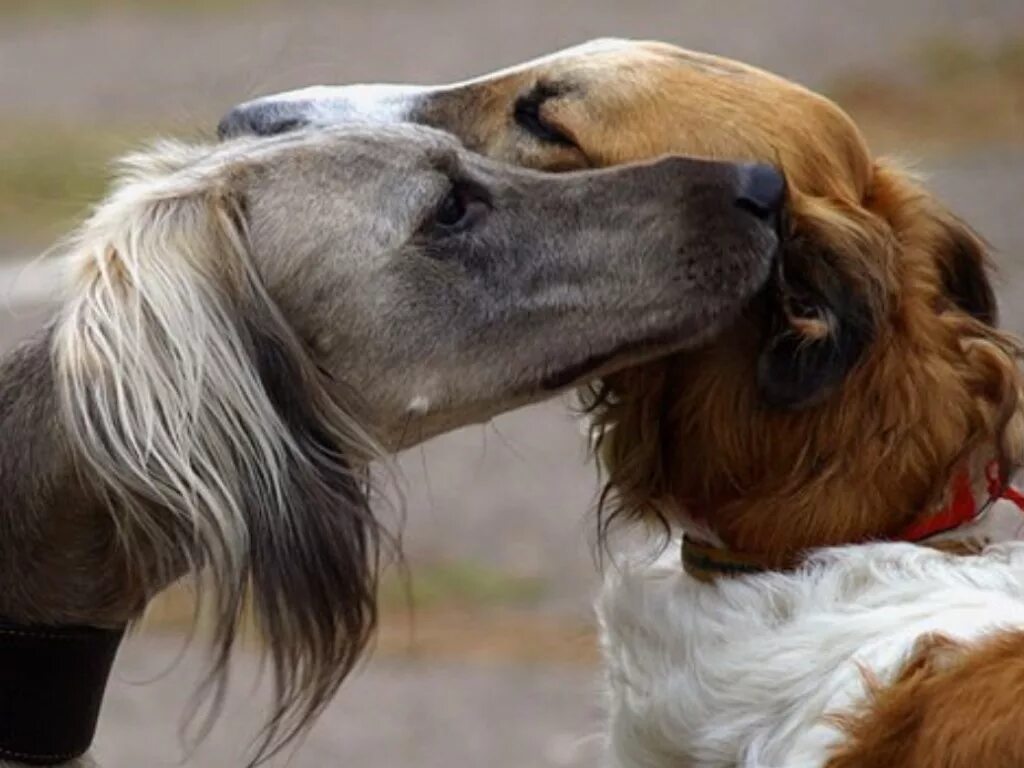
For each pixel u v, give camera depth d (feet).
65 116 137.28
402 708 61.21
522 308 34.47
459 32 166.40
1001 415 32.71
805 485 32.68
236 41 164.14
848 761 29.45
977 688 28.73
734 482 33.14
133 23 177.78
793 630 31.73
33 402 32.71
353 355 34.24
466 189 34.76
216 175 34.40
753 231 32.94
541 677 63.57
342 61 152.46
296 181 34.27
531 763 57.41
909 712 29.14
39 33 175.94
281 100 38.09
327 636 33.24
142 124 128.26
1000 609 30.83
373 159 34.58
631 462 34.09
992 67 140.26
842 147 33.68
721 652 32.30
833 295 32.35
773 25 162.81
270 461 32.81
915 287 32.96
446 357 34.45
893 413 32.37
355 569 33.47
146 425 31.99
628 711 33.76
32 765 32.19
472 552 73.67
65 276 34.17
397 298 34.30
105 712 61.67
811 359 32.27
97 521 32.27
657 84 34.73
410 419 34.71
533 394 34.78
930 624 30.68
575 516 77.00
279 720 35.06
